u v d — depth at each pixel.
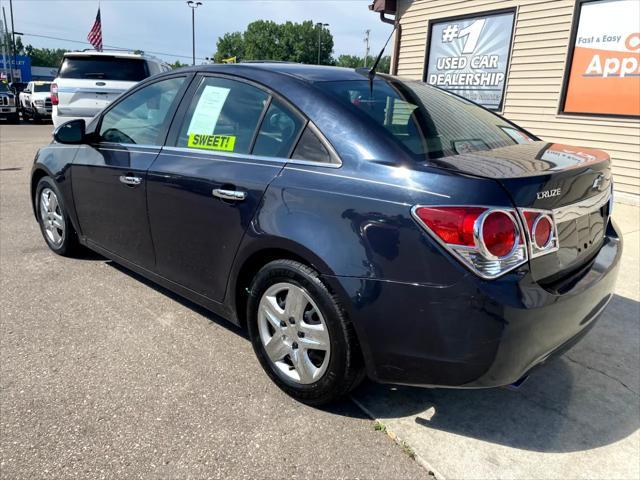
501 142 2.77
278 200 2.53
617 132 7.23
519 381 2.21
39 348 3.06
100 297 3.79
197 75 3.28
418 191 2.13
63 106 9.09
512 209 2.01
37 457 2.20
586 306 2.34
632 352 3.21
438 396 2.73
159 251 3.34
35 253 4.70
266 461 2.22
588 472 2.22
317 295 2.39
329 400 2.52
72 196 4.10
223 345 3.16
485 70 8.85
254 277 2.70
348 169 2.37
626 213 6.66
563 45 7.66
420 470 2.20
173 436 2.36
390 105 2.71
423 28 9.81
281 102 2.74
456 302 2.04
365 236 2.22
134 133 3.58
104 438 2.33
